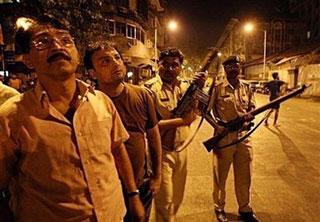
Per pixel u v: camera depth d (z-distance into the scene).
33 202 1.51
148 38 35.53
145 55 29.77
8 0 14.54
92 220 1.56
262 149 7.77
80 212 1.53
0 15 11.26
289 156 7.08
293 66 32.84
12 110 1.49
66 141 1.50
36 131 1.47
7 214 1.59
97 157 1.58
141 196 2.67
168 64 3.26
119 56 2.49
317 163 6.52
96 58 2.43
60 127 1.50
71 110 1.61
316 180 5.48
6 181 1.56
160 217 3.21
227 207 4.44
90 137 1.57
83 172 1.53
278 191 4.97
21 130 1.47
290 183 5.33
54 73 1.54
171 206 3.21
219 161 4.04
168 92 3.28
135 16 26.92
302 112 16.47
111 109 1.81
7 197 1.62
